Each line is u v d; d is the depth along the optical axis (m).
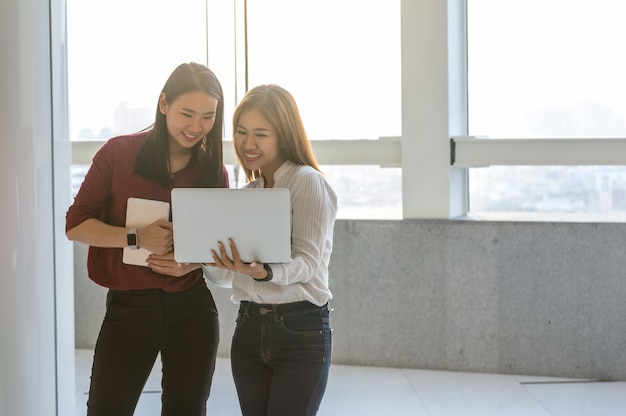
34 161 3.09
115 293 2.67
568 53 5.18
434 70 5.18
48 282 3.19
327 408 4.44
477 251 5.03
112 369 2.62
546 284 4.97
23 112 3.04
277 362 2.47
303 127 2.54
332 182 5.52
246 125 2.51
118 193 2.65
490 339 5.06
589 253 4.91
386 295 5.16
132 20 5.71
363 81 5.44
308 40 5.50
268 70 5.56
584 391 4.70
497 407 4.42
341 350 5.25
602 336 4.92
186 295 2.67
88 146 5.73
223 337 5.40
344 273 5.20
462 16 5.31
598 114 5.16
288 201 2.34
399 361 5.18
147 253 2.60
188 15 5.64
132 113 5.77
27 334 3.11
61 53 3.26
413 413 4.34
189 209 2.38
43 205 3.14
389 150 5.38
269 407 2.47
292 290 2.44
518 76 5.27
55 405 3.29
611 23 5.10
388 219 5.16
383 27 5.39
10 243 3.06
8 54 3.00
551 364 5.00
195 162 2.70
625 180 5.16
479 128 5.36
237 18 5.56
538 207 5.37
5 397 3.08
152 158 2.63
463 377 4.99
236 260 2.38
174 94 2.58
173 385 2.65
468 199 5.50
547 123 5.25
